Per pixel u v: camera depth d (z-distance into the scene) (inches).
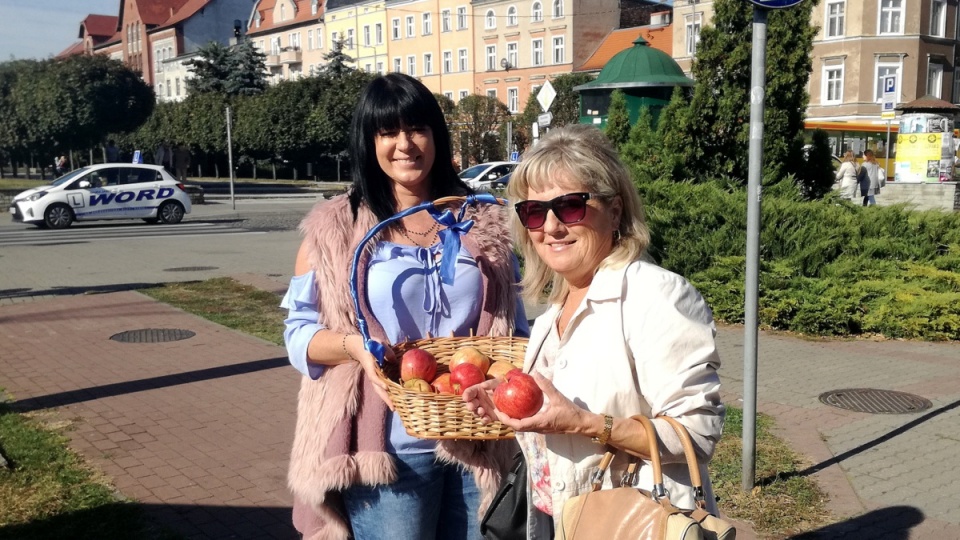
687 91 508.1
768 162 419.5
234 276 498.0
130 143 2367.1
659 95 510.3
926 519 161.8
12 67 1690.5
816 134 456.4
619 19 2404.0
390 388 86.4
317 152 2026.3
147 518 164.1
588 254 82.5
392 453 97.3
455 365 92.1
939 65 1870.1
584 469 78.7
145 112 1601.9
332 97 1918.1
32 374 277.4
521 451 92.5
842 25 1831.9
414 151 101.0
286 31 3235.7
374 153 102.3
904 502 169.8
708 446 74.0
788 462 190.1
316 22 3090.6
